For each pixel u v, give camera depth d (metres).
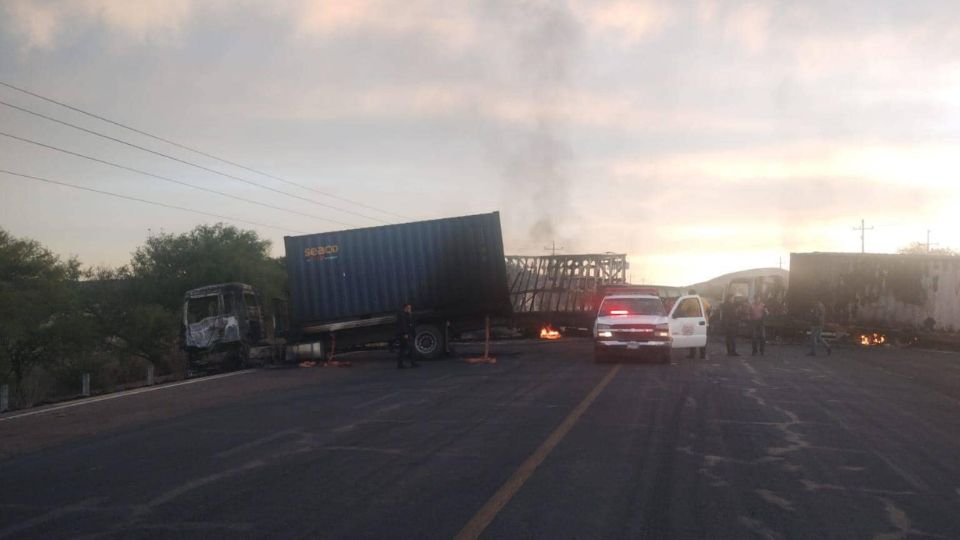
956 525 7.84
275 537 7.38
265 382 23.03
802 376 22.34
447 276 29.55
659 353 26.84
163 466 10.73
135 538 7.44
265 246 58.47
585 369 24.17
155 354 45.59
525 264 38.78
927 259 36.19
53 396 34.62
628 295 28.00
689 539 7.30
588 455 11.02
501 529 7.57
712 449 11.51
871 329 37.84
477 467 10.30
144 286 49.19
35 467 10.91
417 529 7.57
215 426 14.23
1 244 38.19
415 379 22.20
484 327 30.30
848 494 9.01
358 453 11.34
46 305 38.34
